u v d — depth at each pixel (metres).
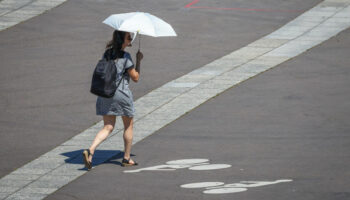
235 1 61.50
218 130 30.06
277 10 58.22
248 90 36.56
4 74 41.25
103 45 48.41
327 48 45.88
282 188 22.70
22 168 25.91
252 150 27.16
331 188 22.53
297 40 48.59
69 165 26.16
